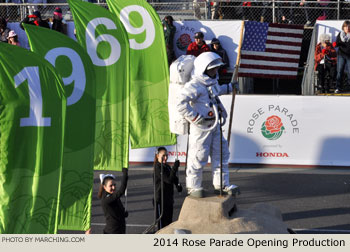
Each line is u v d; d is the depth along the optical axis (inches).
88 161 448.8
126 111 525.7
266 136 780.0
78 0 518.0
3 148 370.3
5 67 369.4
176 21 903.7
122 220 507.8
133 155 801.6
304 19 1006.4
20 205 377.4
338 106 767.1
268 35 894.4
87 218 446.0
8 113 370.3
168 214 562.6
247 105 779.4
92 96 454.0
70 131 442.6
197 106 486.3
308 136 773.9
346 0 989.8
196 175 490.6
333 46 906.7
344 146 770.2
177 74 507.8
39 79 379.6
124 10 607.2
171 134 618.8
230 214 475.2
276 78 908.0
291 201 658.2
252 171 766.5
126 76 525.0
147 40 609.9
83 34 516.7
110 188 502.3
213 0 950.4
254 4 997.8
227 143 522.9
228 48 901.8
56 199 386.3
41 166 381.7
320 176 741.3
